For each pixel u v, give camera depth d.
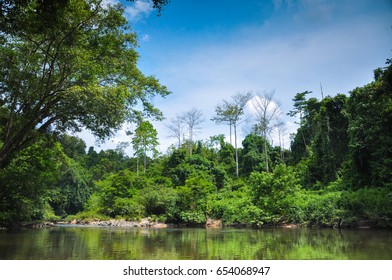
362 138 22.78
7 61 13.64
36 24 11.48
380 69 24.27
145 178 38.88
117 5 14.72
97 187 43.69
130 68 16.41
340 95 29.31
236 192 32.38
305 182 31.58
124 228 24.36
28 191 19.22
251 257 8.43
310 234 15.16
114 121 14.84
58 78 14.95
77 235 16.28
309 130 42.97
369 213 17.69
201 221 27.55
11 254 9.11
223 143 53.97
